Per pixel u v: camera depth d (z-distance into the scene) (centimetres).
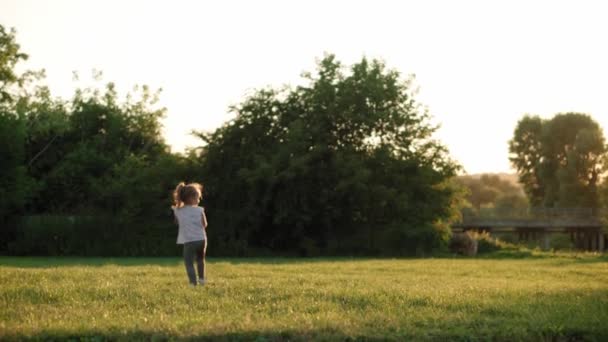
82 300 1148
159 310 1045
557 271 2259
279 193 4281
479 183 15475
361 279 1623
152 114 6309
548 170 9875
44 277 1487
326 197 4259
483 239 4794
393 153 4562
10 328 872
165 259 3597
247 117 4572
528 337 912
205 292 1235
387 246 4328
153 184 4338
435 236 4284
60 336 852
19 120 4684
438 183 4672
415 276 1875
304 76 4756
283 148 4347
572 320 993
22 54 4950
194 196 1366
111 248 4169
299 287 1325
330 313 1011
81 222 4209
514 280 1803
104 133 6038
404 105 4669
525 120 10469
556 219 7706
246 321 930
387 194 4316
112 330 877
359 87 4609
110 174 5431
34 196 4928
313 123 4556
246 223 4356
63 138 5838
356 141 4650
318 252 4309
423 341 871
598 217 7738
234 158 4466
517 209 7688
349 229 4475
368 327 916
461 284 1556
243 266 2216
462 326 943
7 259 3534
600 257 3594
